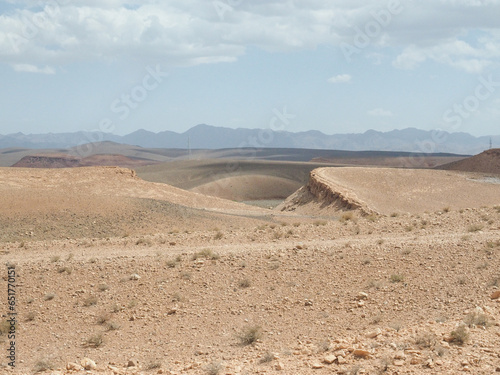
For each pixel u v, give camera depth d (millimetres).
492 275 13438
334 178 83125
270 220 48531
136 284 15242
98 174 88812
